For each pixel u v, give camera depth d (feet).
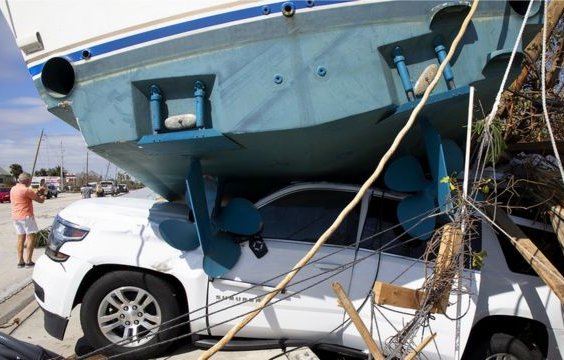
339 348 11.73
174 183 14.29
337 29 9.12
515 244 10.48
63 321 11.98
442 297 9.00
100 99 9.20
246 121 9.07
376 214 12.40
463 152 13.56
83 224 12.55
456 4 9.32
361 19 9.20
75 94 9.25
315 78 9.10
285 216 12.45
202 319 11.78
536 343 11.99
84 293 12.51
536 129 13.71
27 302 20.10
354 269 11.76
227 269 11.65
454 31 9.62
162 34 8.99
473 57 9.71
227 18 8.94
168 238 11.76
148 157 10.79
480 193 10.71
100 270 12.46
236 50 9.02
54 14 9.12
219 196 12.94
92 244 12.19
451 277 9.04
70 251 12.24
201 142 9.45
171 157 10.89
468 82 9.71
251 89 9.07
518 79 13.01
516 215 12.36
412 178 11.57
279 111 9.09
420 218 11.50
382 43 9.32
